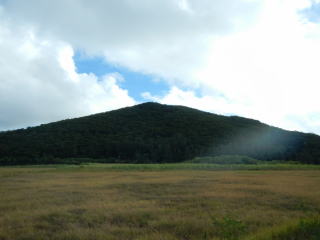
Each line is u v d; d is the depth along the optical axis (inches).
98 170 1688.0
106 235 346.0
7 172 1498.5
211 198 609.6
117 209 485.7
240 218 429.1
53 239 339.3
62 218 431.2
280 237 305.7
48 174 1380.4
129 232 362.9
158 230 373.4
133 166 1871.3
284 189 753.6
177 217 430.6
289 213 470.0
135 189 765.3
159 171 1598.2
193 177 1151.6
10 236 345.4
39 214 450.6
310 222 329.7
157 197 628.1
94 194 666.2
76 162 2672.2
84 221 416.5
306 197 625.9
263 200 588.4
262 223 402.9
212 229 366.6
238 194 662.5
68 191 717.3
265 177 1163.9
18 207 509.7
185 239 341.1
